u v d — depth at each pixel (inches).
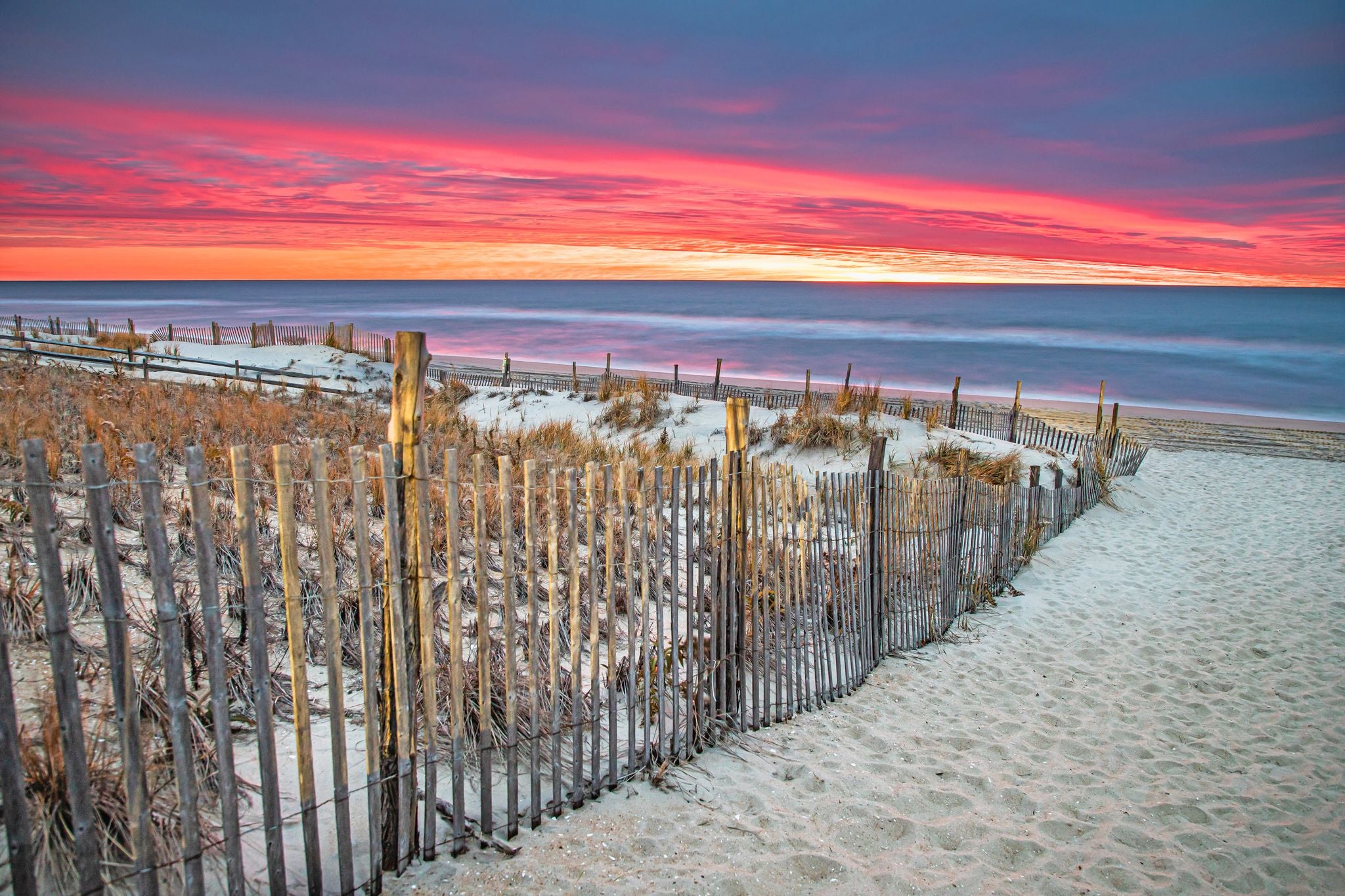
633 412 601.3
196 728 119.0
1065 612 276.1
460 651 111.0
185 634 139.5
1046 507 375.2
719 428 551.5
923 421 539.5
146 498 78.6
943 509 246.8
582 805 129.3
